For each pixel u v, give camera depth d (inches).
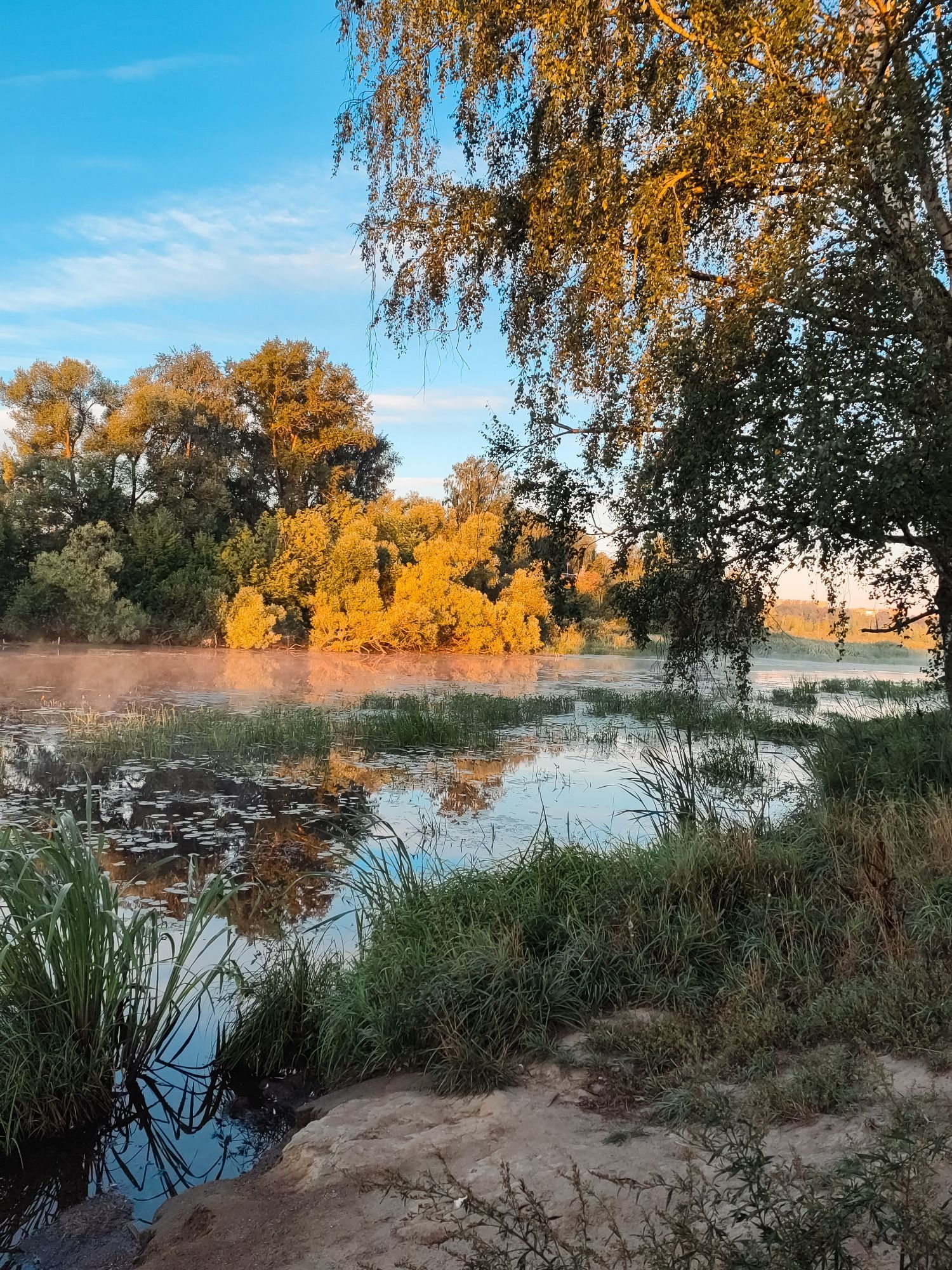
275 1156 146.6
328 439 1975.9
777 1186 92.4
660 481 272.5
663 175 283.4
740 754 518.9
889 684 1016.9
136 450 1606.8
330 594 1641.2
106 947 181.5
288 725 613.6
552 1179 114.9
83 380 1628.9
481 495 2046.0
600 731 649.6
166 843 338.3
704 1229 95.0
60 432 1624.0
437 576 1712.6
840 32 239.1
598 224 287.1
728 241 300.8
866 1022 149.6
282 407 1948.8
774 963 180.1
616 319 304.0
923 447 214.7
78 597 1354.6
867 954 177.2
